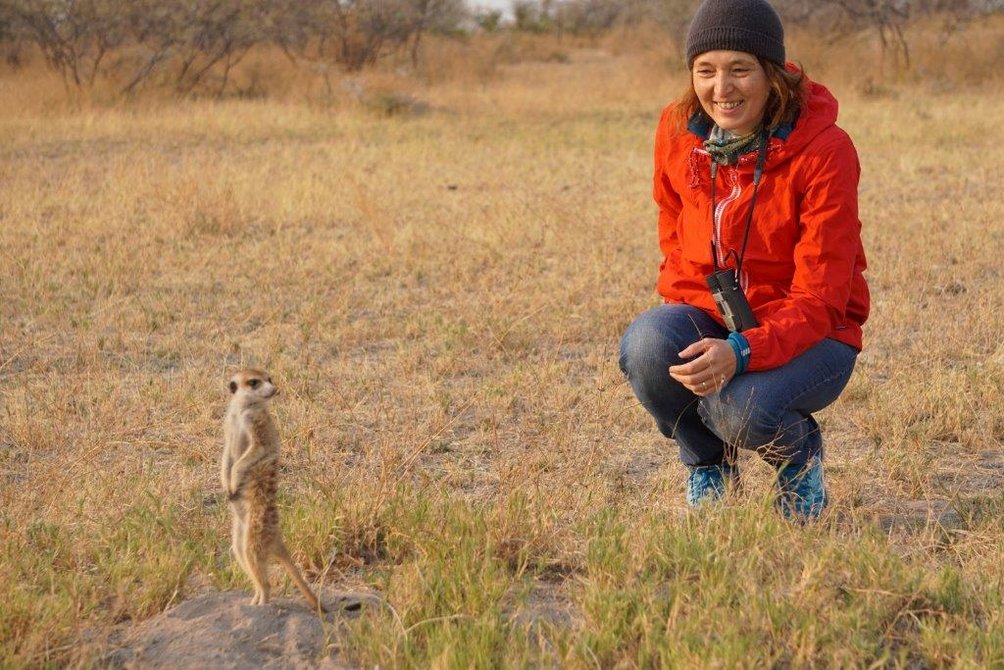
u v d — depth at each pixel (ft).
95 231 31.81
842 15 85.30
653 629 9.71
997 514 12.93
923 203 34.53
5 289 25.70
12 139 54.29
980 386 17.47
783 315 11.21
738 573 10.64
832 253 11.21
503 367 19.99
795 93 11.23
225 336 21.89
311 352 21.18
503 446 16.03
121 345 21.65
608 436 16.31
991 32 80.84
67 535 12.28
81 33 71.36
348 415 17.39
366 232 32.17
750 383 11.38
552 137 54.44
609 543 11.42
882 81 76.13
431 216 34.12
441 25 104.06
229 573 11.27
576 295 24.48
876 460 15.05
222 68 80.48
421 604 10.25
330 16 87.51
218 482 14.83
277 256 28.99
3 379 19.69
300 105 68.13
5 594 10.38
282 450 15.67
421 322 22.74
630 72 88.02
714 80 11.21
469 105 71.46
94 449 14.78
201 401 17.95
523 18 160.45
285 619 10.00
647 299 23.88
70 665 9.46
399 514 12.33
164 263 28.30
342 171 43.11
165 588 10.90
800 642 9.53
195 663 9.43
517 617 10.37
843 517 12.98
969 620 10.25
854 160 11.35
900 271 25.68
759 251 11.62
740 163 11.38
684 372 11.00
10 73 79.71
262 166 43.96
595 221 32.22
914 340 21.03
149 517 12.64
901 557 11.53
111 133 56.59
